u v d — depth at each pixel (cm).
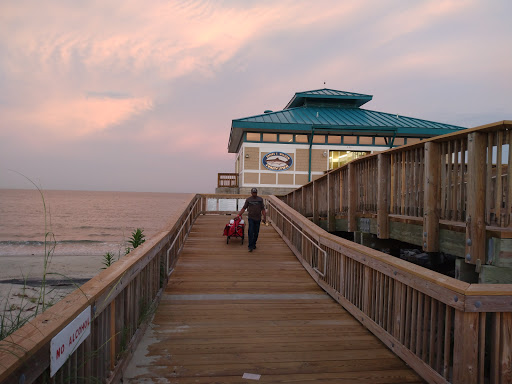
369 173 704
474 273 437
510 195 389
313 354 384
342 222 847
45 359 177
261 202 942
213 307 550
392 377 335
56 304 224
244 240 1055
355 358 376
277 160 2200
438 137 472
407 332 364
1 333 237
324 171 2172
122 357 335
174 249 800
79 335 221
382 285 430
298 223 841
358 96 2612
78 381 227
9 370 145
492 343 275
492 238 392
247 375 335
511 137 382
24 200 14588
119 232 4266
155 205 13000
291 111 2494
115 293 301
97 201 15825
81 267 1886
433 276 318
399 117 2467
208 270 766
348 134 2230
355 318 505
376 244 737
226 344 408
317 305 567
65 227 4716
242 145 2247
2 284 1353
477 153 404
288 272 769
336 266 603
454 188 460
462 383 272
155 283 548
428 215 488
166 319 492
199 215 1455
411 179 561
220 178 2417
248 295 617
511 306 271
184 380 324
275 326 471
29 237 3547
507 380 270
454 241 454
